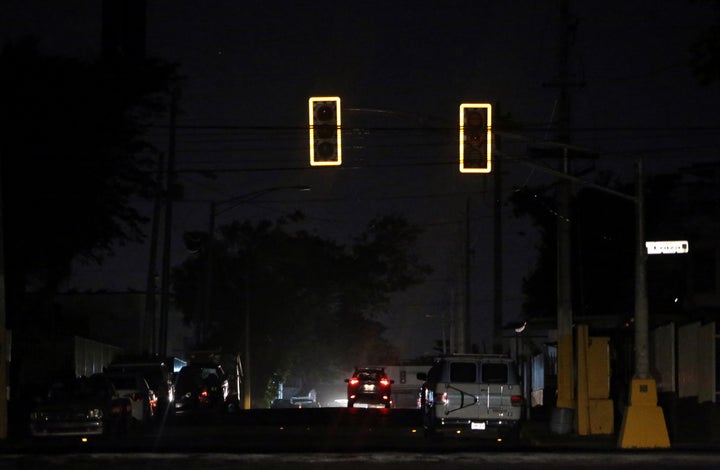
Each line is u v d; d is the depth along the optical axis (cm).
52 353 8662
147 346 9519
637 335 4400
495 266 7869
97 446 4597
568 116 5522
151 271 9150
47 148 6725
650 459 3481
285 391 16988
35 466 3388
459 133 4197
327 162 4178
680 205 8681
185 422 7562
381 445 4825
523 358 7506
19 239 6881
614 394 6219
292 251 15200
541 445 4684
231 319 14762
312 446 4519
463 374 5200
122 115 7106
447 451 3888
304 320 15388
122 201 7412
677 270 8556
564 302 5494
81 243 7144
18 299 7269
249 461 3472
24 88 6650
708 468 3244
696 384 4766
